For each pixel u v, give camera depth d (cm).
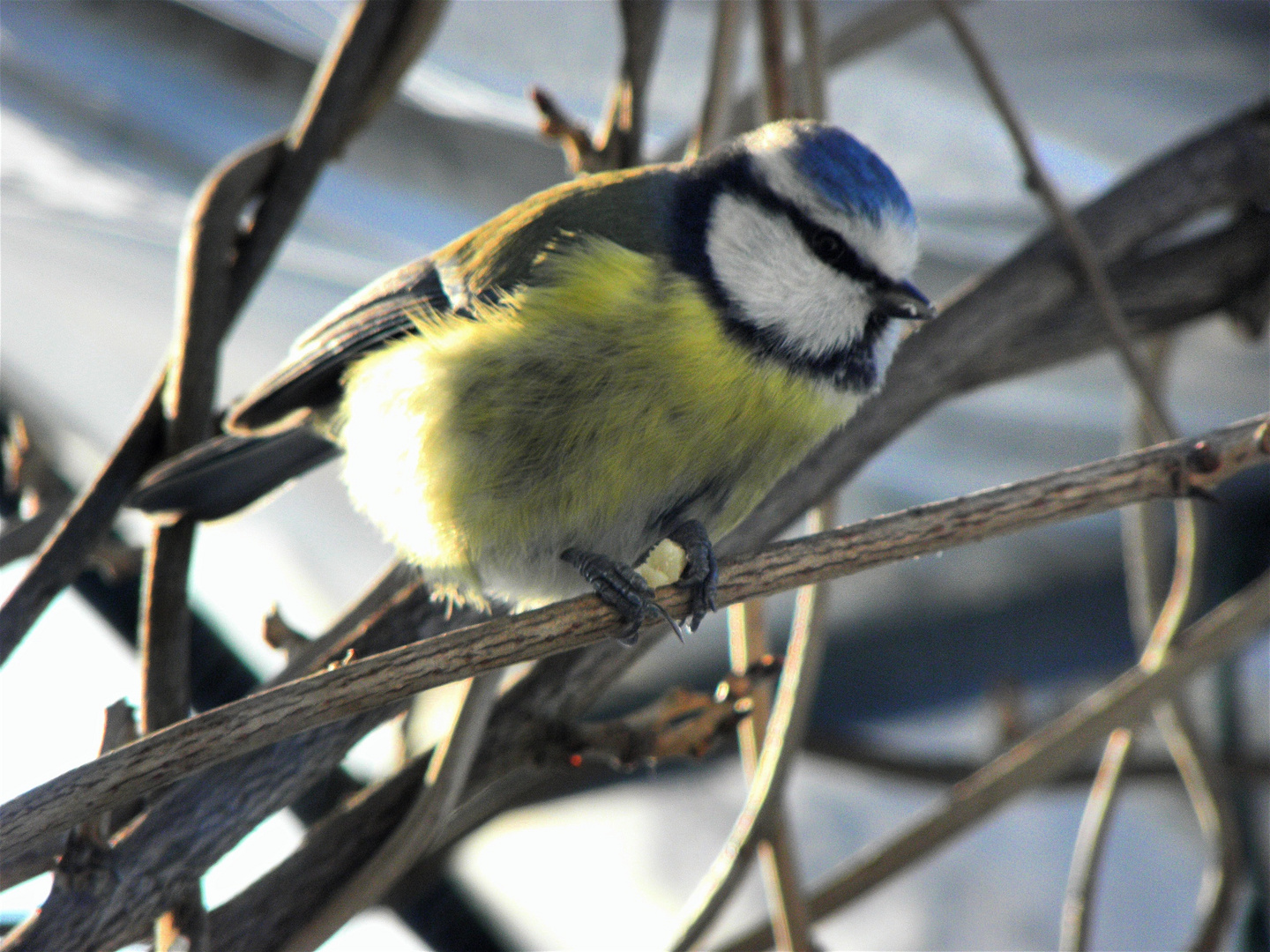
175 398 468
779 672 429
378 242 715
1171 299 582
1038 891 732
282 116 679
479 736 412
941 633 789
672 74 696
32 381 697
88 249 710
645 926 700
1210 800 554
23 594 436
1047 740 485
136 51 672
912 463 823
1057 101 668
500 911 695
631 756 433
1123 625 771
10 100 691
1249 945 650
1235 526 767
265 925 412
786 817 455
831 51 555
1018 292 552
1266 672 752
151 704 436
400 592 478
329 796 605
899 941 721
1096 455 802
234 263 494
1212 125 604
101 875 374
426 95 674
